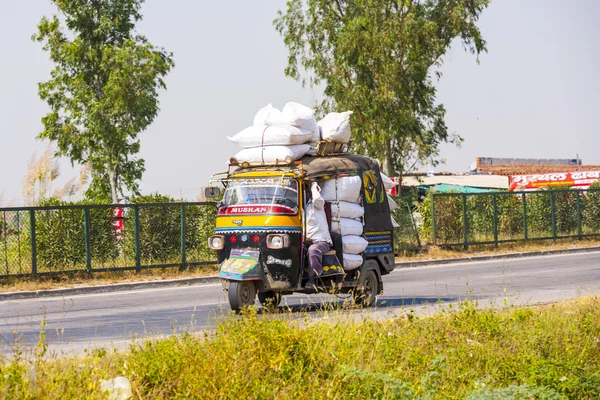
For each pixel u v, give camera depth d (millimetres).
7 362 8406
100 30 62156
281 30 58594
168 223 27125
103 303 19969
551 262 31781
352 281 16922
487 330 12102
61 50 62375
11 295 22359
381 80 55031
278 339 9570
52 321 16188
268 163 16750
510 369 10297
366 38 54031
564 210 41438
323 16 58062
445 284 23141
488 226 37844
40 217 24922
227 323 10484
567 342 11594
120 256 26125
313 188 16156
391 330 11633
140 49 60656
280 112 17141
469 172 89812
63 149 61094
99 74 63250
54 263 25047
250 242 16016
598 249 40000
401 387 8672
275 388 8203
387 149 56594
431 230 36625
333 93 58062
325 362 9281
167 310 17844
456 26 55062
